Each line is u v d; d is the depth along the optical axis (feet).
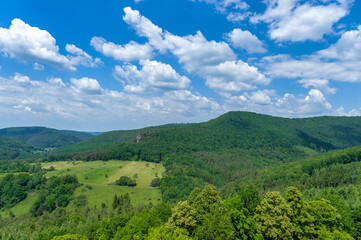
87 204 481.05
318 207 166.71
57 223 326.03
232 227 152.05
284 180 564.71
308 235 153.07
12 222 400.26
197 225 155.53
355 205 202.59
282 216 154.20
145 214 191.42
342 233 149.69
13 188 517.14
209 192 174.50
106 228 202.80
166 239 141.79
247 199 181.47
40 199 483.10
